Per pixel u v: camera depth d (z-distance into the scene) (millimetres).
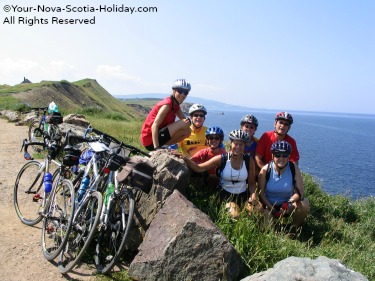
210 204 5711
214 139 6418
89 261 4727
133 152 5254
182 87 6359
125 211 4500
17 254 4832
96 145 4832
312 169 36719
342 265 3797
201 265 4172
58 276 4406
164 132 6418
